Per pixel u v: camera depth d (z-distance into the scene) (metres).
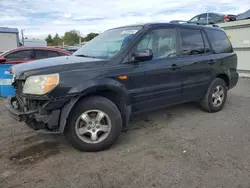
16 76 3.03
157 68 3.64
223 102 5.03
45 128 2.93
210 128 4.01
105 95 3.33
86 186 2.41
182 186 2.40
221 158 2.95
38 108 2.85
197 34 4.45
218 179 2.51
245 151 3.14
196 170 2.69
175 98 4.07
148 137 3.64
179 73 3.99
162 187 2.39
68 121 3.01
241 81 9.09
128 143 3.43
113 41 3.73
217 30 4.99
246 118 4.53
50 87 2.75
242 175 2.57
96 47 3.88
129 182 2.48
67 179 2.53
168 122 4.34
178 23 4.20
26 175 2.60
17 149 3.23
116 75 3.19
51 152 3.14
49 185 2.43
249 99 6.11
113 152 3.15
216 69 4.70
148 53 3.27
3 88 5.48
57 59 3.46
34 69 2.87
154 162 2.87
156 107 3.84
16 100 3.34
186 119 4.50
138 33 3.52
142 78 3.47
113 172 2.66
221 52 4.89
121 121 3.29
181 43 4.11
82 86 2.91
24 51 7.20
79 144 3.08
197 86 4.41
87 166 2.79
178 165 2.79
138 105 3.56
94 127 3.13
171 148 3.25
